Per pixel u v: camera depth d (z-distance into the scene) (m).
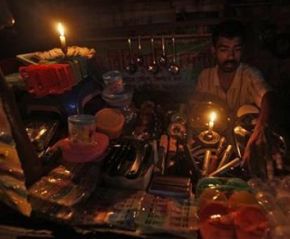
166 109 2.46
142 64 2.61
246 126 2.04
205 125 2.10
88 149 1.83
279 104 2.21
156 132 2.21
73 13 2.59
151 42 2.51
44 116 2.08
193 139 2.03
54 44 2.65
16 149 1.55
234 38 1.97
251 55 2.46
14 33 2.47
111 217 1.50
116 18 2.55
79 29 2.62
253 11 2.37
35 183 1.66
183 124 2.14
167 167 1.86
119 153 1.88
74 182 1.67
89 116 1.91
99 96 2.40
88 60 2.36
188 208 1.54
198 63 2.54
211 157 1.86
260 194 1.56
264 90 2.12
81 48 2.39
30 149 1.65
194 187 1.73
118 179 1.71
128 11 2.51
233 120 2.12
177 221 1.45
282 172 1.74
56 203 1.53
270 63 2.46
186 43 2.50
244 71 2.23
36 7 2.58
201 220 1.42
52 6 2.58
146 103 2.47
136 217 1.48
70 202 1.52
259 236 1.32
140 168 1.77
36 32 2.64
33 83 1.99
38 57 2.19
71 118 1.87
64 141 1.91
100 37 2.59
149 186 1.74
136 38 2.53
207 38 2.45
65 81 2.02
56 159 1.85
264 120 1.95
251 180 1.68
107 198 1.65
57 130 2.03
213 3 2.39
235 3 2.39
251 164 1.76
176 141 2.08
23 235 1.51
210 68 2.33
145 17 2.51
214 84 2.32
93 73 2.56
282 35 2.36
